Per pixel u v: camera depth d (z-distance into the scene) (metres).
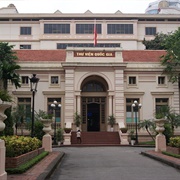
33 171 12.74
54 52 45.56
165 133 33.03
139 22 72.62
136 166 16.02
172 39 42.00
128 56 44.94
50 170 12.95
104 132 39.12
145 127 38.47
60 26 70.62
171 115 36.88
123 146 35.06
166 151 21.94
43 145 24.12
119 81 41.12
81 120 41.81
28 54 44.66
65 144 36.47
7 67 32.31
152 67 42.28
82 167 15.77
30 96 41.28
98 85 43.78
